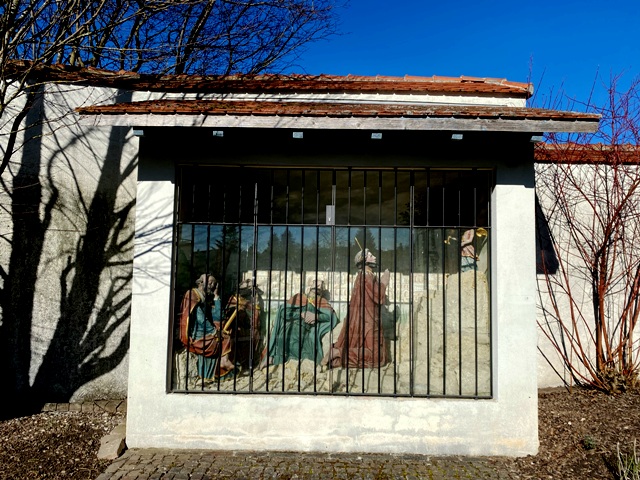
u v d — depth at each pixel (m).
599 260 6.69
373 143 5.01
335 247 5.25
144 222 4.92
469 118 4.47
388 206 5.21
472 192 5.15
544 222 6.80
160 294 4.86
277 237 5.25
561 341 6.70
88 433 5.09
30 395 5.86
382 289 5.21
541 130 4.46
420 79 6.29
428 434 4.76
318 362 5.19
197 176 5.17
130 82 6.15
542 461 4.59
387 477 4.26
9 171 5.90
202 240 5.16
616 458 4.44
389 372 5.12
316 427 4.78
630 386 6.32
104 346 6.10
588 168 6.83
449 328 5.11
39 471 4.23
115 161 6.27
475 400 4.84
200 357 5.08
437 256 5.18
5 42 5.04
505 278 4.85
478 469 4.44
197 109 4.50
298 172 5.25
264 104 5.11
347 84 5.98
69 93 6.09
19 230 5.92
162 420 4.77
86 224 6.12
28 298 5.91
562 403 5.97
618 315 6.66
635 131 6.74
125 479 4.12
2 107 5.05
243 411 4.79
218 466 4.41
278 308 5.22
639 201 6.75
